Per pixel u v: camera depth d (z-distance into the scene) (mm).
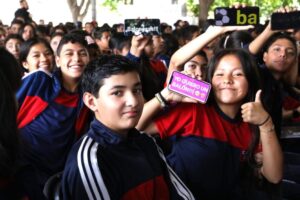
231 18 2178
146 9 17797
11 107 1268
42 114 2443
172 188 1579
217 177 1822
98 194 1323
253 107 1772
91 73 1464
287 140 2799
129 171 1435
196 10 15688
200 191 1821
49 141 2408
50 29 7777
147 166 1493
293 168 2648
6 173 1253
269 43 2850
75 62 2502
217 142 1829
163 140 1918
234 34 3217
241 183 1924
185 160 1810
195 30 5910
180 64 2234
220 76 1858
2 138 1242
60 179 1532
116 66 1427
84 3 14938
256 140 1873
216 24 2184
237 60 1854
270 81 2449
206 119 1851
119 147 1447
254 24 2193
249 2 13602
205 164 1803
